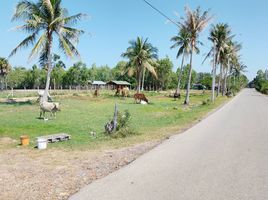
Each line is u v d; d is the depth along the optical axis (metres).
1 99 38.53
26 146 11.98
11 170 8.35
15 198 6.27
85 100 41.78
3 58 60.16
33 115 22.62
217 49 56.50
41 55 32.88
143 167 8.79
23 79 95.25
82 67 98.06
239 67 104.69
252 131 15.89
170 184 7.22
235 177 7.78
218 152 10.79
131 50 52.09
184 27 38.41
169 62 102.25
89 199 6.25
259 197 6.38
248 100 50.84
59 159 9.74
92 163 9.22
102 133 15.23
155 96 62.12
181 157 10.04
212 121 20.91
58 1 31.62
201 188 6.93
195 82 162.75
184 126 18.55
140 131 16.28
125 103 38.91
